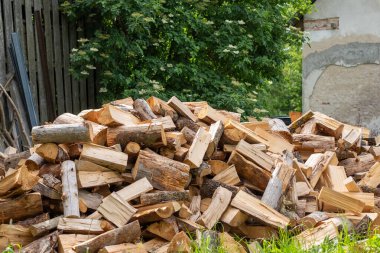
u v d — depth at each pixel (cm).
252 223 438
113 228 394
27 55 834
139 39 890
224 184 460
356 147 588
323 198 457
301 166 517
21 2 823
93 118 471
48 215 413
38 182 414
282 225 417
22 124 784
